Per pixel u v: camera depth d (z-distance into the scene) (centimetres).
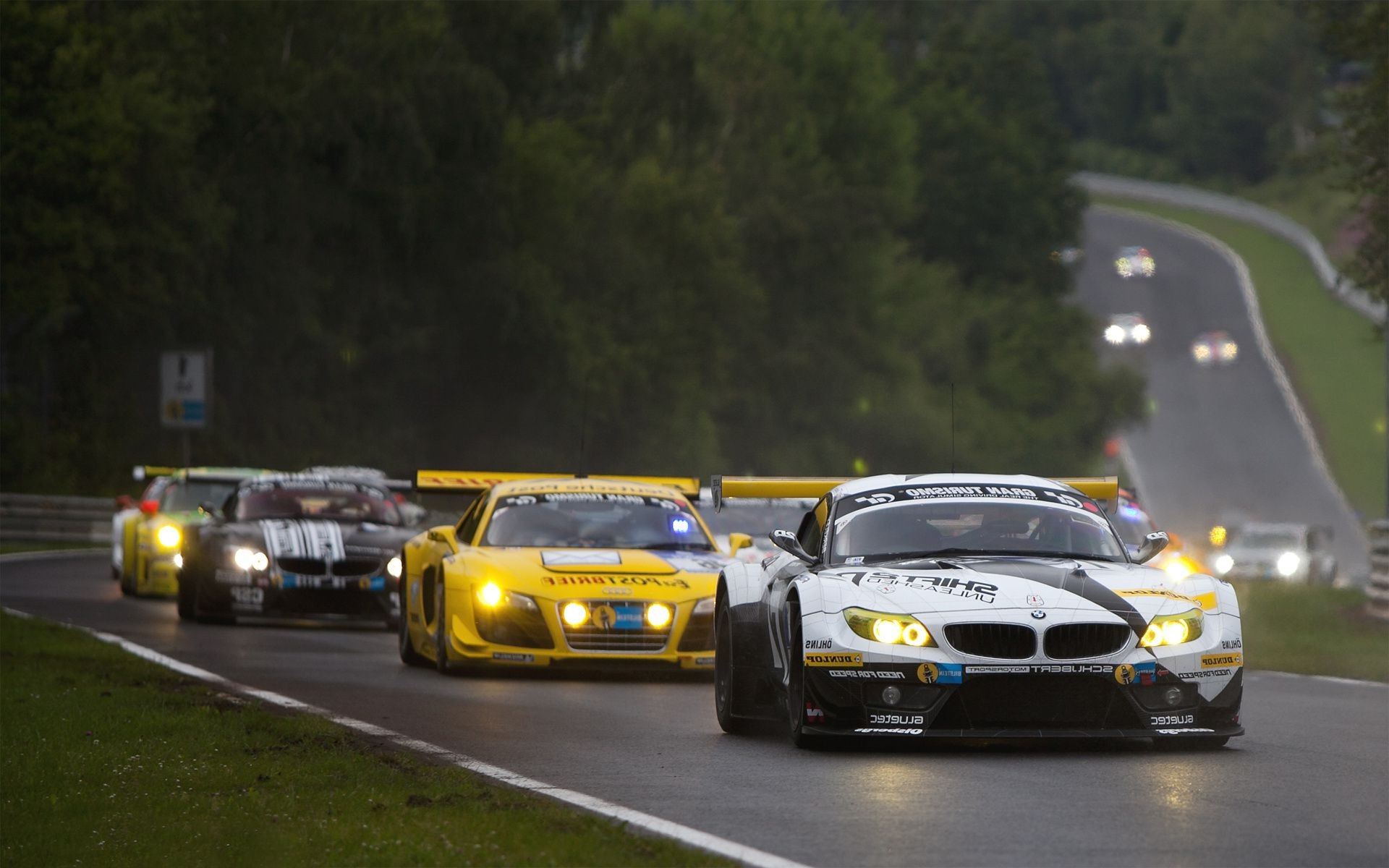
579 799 3008
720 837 2636
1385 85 9294
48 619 7012
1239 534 15738
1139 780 3166
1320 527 15925
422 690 4894
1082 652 3391
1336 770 3312
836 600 3509
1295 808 2867
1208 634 3478
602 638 5134
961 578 3512
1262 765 3366
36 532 15012
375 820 2783
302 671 5409
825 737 3616
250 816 2872
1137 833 2650
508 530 5541
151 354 19175
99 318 18550
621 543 5550
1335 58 9756
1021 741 3678
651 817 2812
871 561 3772
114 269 17888
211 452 19538
